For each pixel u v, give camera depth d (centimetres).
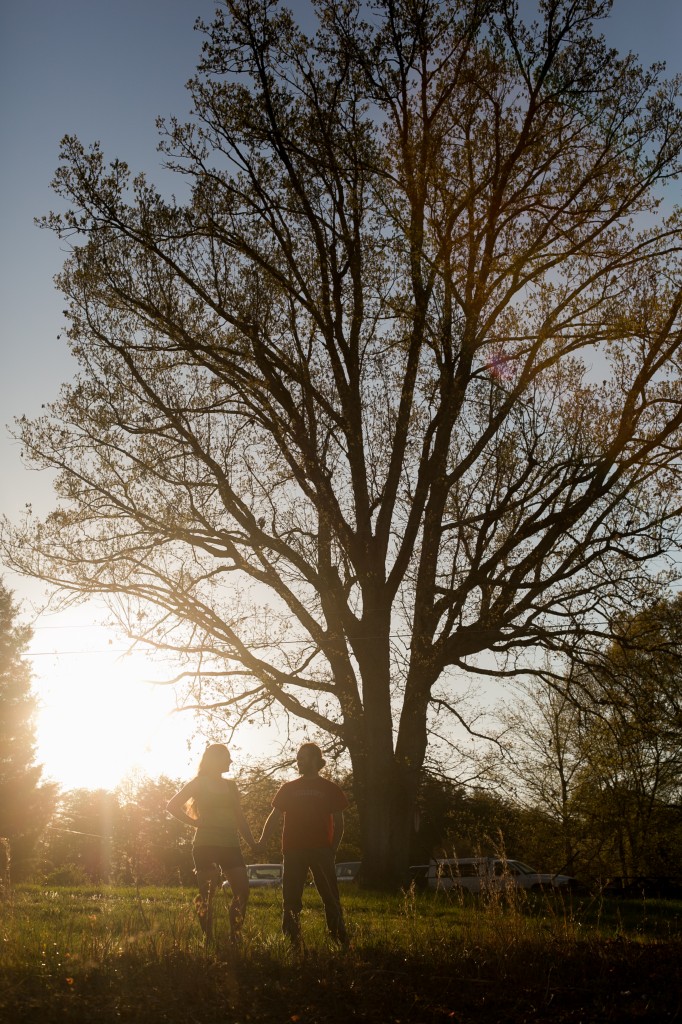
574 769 3095
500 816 2238
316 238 1988
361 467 2061
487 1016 595
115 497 2002
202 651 1969
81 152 1909
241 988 635
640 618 1948
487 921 816
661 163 1917
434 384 2083
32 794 4344
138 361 2036
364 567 2019
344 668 2005
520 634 1942
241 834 848
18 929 789
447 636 1977
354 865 3222
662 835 3081
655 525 1917
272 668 1984
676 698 1955
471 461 2064
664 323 1897
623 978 684
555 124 1956
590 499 1928
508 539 1967
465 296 1988
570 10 1916
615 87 1916
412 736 2000
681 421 1875
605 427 1956
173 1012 570
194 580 1977
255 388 2023
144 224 1917
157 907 1069
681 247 1938
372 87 1966
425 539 2102
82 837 4797
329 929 828
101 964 666
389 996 630
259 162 1953
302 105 1967
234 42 1908
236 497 1998
